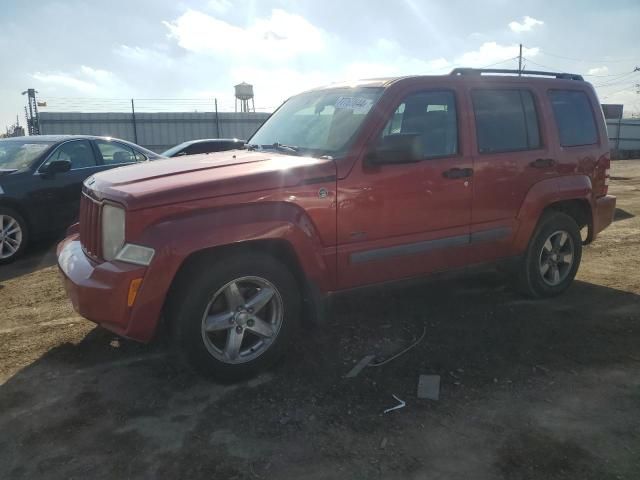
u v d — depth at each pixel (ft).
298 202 12.06
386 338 14.16
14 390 11.71
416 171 13.60
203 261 11.41
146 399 11.33
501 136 15.42
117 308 10.82
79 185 25.26
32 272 21.16
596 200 17.95
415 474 8.92
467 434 10.01
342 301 13.35
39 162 24.23
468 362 12.80
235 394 11.49
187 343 11.26
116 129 101.14
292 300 12.32
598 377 12.08
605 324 14.98
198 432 10.14
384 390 11.57
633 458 9.27
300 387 11.73
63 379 12.19
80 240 13.66
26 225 23.20
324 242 12.57
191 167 12.84
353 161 12.73
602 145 18.01
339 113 14.06
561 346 13.62
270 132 16.20
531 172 15.83
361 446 9.67
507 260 15.98
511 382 11.88
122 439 9.95
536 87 16.35
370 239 13.19
